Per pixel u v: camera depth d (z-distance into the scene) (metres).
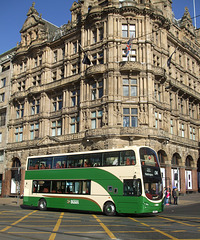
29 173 29.12
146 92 37.00
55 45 48.06
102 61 39.16
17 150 49.56
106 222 18.06
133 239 12.48
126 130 34.66
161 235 13.40
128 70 36.81
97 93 38.62
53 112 46.06
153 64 39.88
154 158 23.09
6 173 50.56
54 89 45.59
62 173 26.30
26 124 49.19
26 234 13.48
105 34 38.94
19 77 53.12
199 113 52.25
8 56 59.38
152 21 40.59
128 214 23.78
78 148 39.12
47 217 20.84
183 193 42.44
